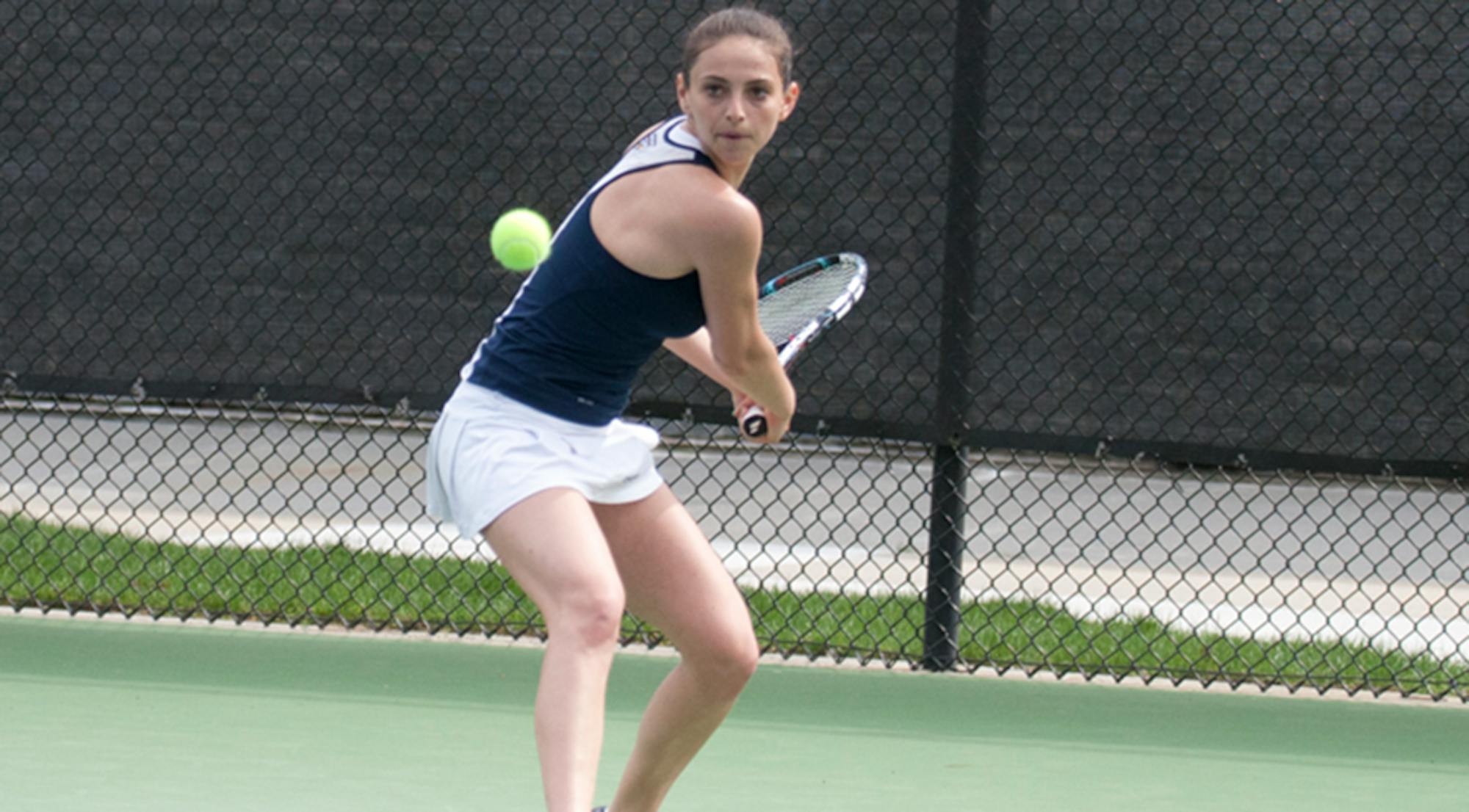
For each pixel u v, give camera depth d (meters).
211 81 19.55
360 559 24.00
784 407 10.99
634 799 11.53
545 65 19.28
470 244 19.45
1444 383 18.69
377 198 19.48
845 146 19.06
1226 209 18.77
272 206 19.58
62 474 33.44
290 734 15.83
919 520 32.03
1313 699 18.89
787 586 22.06
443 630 20.52
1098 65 18.73
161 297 19.73
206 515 29.55
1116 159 18.78
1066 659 20.30
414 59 19.36
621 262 10.27
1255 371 18.84
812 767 15.37
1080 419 18.97
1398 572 29.11
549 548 10.21
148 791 13.88
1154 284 18.86
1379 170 18.62
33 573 22.42
